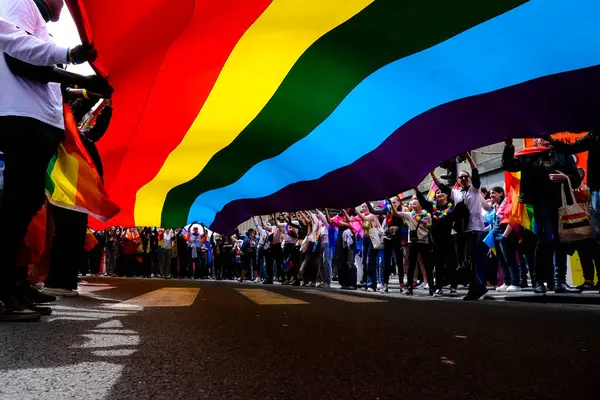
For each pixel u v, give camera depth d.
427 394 1.34
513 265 8.04
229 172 5.92
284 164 5.61
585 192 6.16
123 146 5.37
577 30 3.04
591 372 1.63
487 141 3.88
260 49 4.09
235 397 1.29
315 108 4.66
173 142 5.24
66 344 2.04
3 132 2.65
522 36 3.26
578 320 3.32
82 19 2.57
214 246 17.00
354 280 8.77
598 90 3.21
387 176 4.84
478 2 3.29
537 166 5.99
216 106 4.70
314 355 1.89
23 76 2.73
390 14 3.61
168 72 4.05
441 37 3.57
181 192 6.42
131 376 1.50
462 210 6.17
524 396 1.33
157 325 2.72
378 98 4.27
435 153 4.27
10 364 1.64
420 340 2.31
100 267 17.44
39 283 5.57
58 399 1.24
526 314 3.78
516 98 3.57
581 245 6.48
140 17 3.29
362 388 1.40
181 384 1.41
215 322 2.92
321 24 3.88
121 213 6.31
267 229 12.45
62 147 3.84
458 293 7.60
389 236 7.92
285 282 11.45
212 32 3.79
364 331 2.61
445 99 3.96
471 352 2.00
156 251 16.84
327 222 9.73
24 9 2.77
